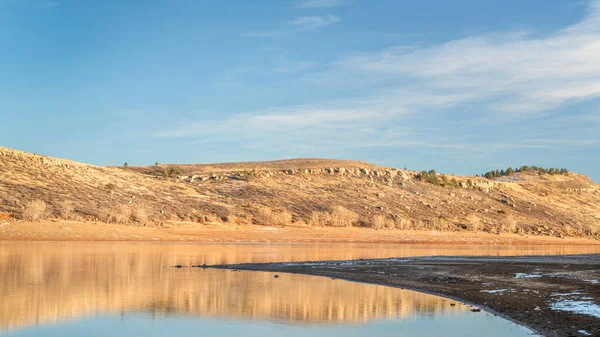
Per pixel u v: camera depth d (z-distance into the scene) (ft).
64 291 97.91
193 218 330.75
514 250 262.88
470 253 223.92
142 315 78.02
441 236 360.07
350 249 238.27
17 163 352.08
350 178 507.71
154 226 296.51
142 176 433.48
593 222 532.32
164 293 96.94
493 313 77.82
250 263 155.63
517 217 483.92
